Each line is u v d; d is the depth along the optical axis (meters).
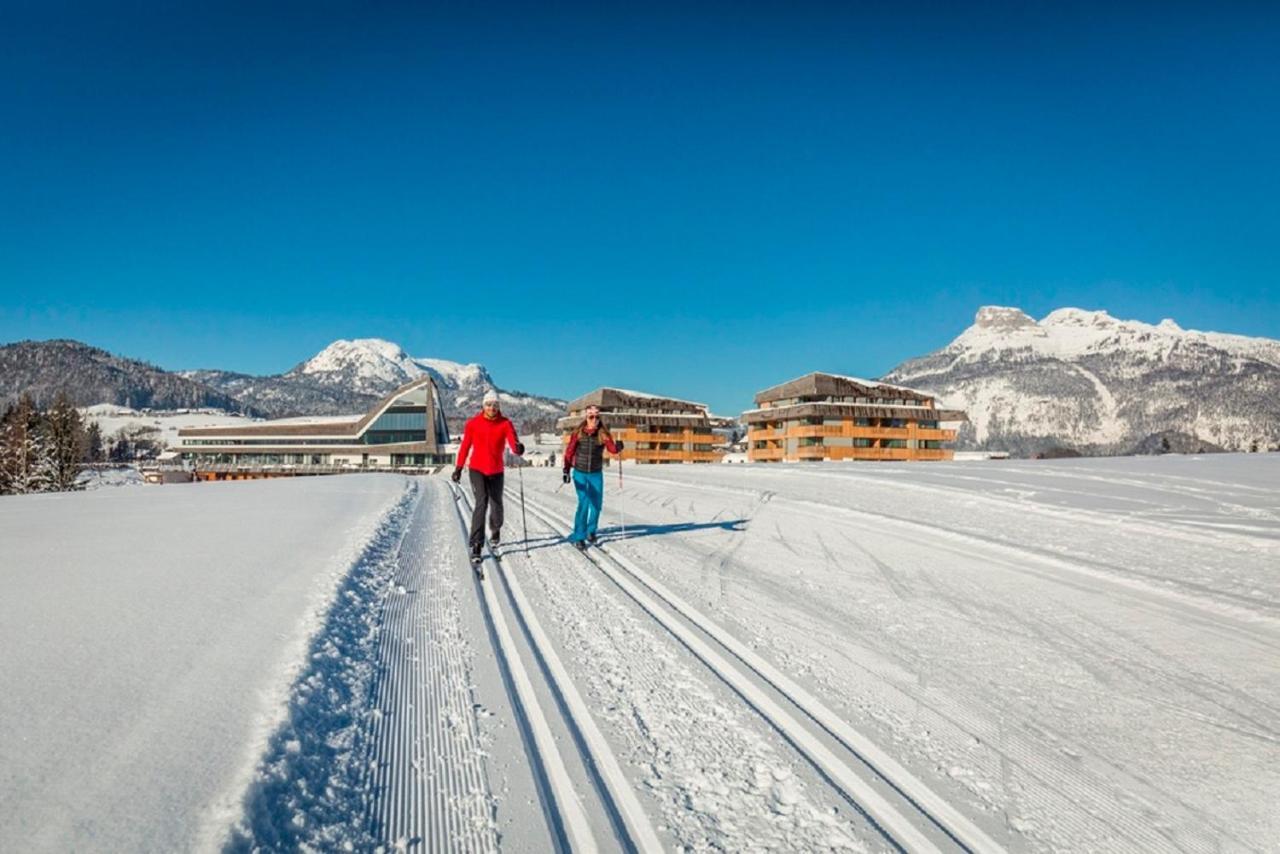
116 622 4.99
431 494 21.36
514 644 5.11
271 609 5.48
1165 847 2.69
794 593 6.68
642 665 4.67
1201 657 4.80
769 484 18.80
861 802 3.03
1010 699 4.12
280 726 3.34
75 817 2.48
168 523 11.43
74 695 3.60
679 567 7.96
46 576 6.64
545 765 3.31
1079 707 4.01
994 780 3.21
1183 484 15.27
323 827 2.72
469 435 8.54
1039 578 7.16
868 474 19.91
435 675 4.46
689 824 2.84
